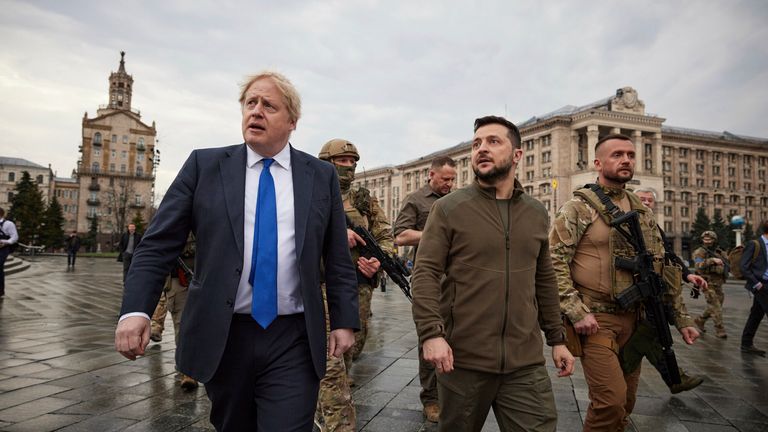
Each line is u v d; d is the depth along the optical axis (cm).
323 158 404
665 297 307
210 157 200
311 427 188
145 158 8662
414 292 230
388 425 356
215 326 180
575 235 295
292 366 190
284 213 198
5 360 534
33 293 1277
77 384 443
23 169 9806
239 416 197
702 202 8300
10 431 328
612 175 316
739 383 503
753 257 671
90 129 8338
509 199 243
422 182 9362
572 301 275
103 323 813
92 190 8294
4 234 1110
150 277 179
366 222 398
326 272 212
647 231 310
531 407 219
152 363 529
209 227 188
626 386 274
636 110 6944
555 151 6781
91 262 3709
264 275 189
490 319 227
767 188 8825
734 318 1111
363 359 587
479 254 232
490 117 246
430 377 363
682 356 655
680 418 388
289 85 206
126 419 355
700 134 9219
